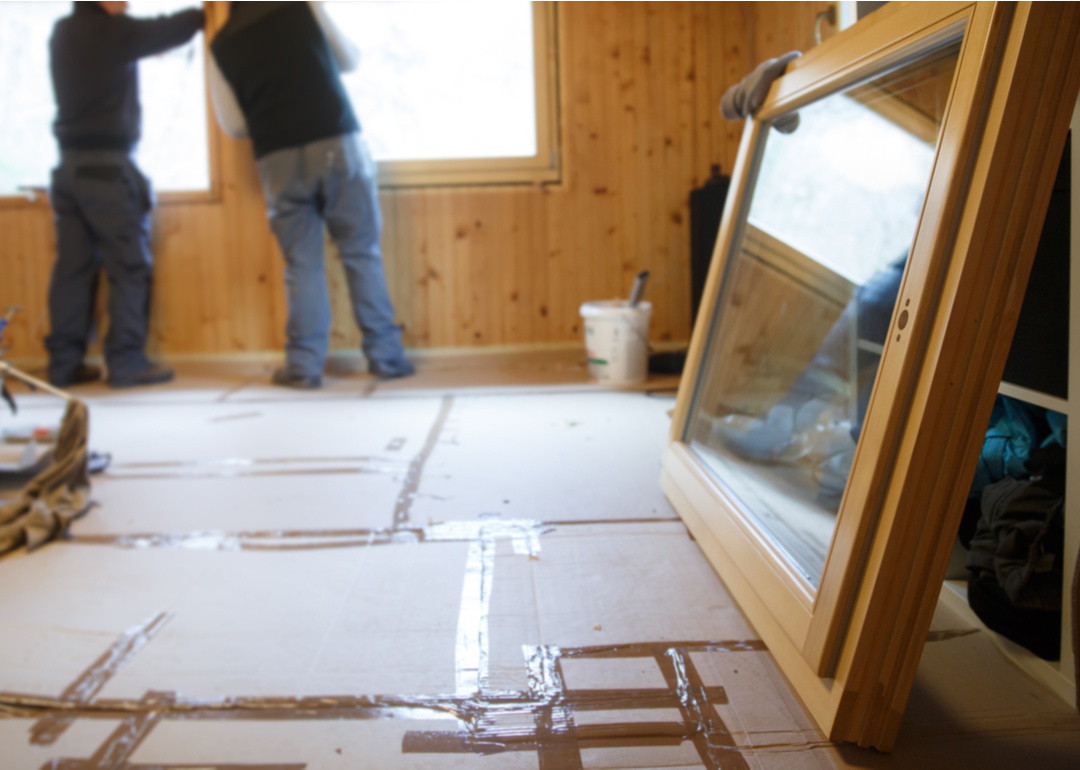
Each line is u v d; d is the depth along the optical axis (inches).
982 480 55.8
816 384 75.7
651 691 47.4
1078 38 34.7
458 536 70.4
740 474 68.4
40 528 69.6
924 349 38.7
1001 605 49.7
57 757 42.1
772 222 73.8
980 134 36.9
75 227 135.3
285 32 120.0
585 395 124.8
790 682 47.3
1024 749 41.8
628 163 145.5
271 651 52.2
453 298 148.9
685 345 150.8
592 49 141.9
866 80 53.2
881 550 39.5
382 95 142.6
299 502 79.2
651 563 64.4
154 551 68.2
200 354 149.3
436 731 44.1
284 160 125.5
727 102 75.2
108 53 126.0
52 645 53.0
